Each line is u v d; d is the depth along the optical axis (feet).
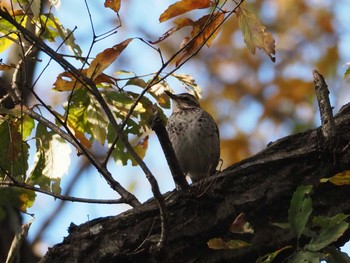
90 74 26.27
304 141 26.76
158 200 24.02
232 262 25.25
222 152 54.39
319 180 25.57
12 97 31.65
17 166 30.91
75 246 26.20
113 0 26.03
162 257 25.45
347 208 25.09
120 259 25.70
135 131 32.04
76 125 31.86
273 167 26.25
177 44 55.06
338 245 24.95
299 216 21.34
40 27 30.19
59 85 27.96
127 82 31.76
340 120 27.09
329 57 54.85
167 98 31.65
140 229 25.88
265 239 24.93
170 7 26.17
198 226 25.57
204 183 26.09
